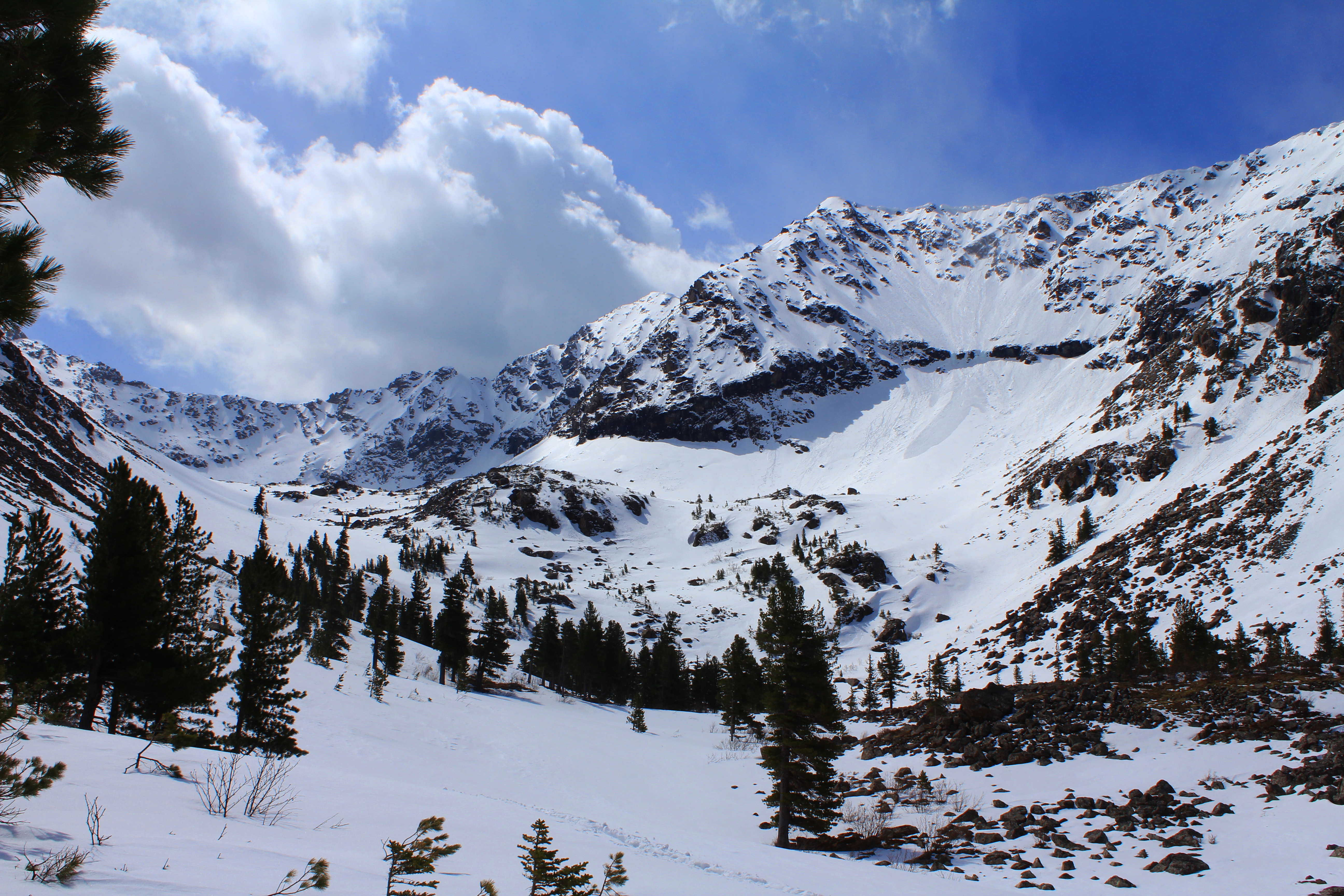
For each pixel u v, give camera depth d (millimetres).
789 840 27734
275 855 8406
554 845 14211
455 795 19859
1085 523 122812
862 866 21734
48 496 85438
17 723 13156
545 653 96562
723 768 42688
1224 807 24141
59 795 9586
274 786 14281
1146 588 86938
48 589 22312
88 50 6980
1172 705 34812
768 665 29266
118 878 5957
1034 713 37531
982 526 158250
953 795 30531
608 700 98688
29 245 6422
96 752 13797
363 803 14672
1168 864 20750
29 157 6426
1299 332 151125
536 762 40156
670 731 66250
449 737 42594
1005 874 21703
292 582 85438
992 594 120375
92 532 24016
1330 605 62344
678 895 11922
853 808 31000
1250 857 20656
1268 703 32469
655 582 178875
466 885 9172
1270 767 26625
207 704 25969
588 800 32062
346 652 70188
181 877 6355
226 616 48625
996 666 86438
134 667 23062
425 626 101750
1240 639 57969
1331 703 31281
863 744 42594
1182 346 187500
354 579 101688
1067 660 77812
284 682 29734
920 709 54625
